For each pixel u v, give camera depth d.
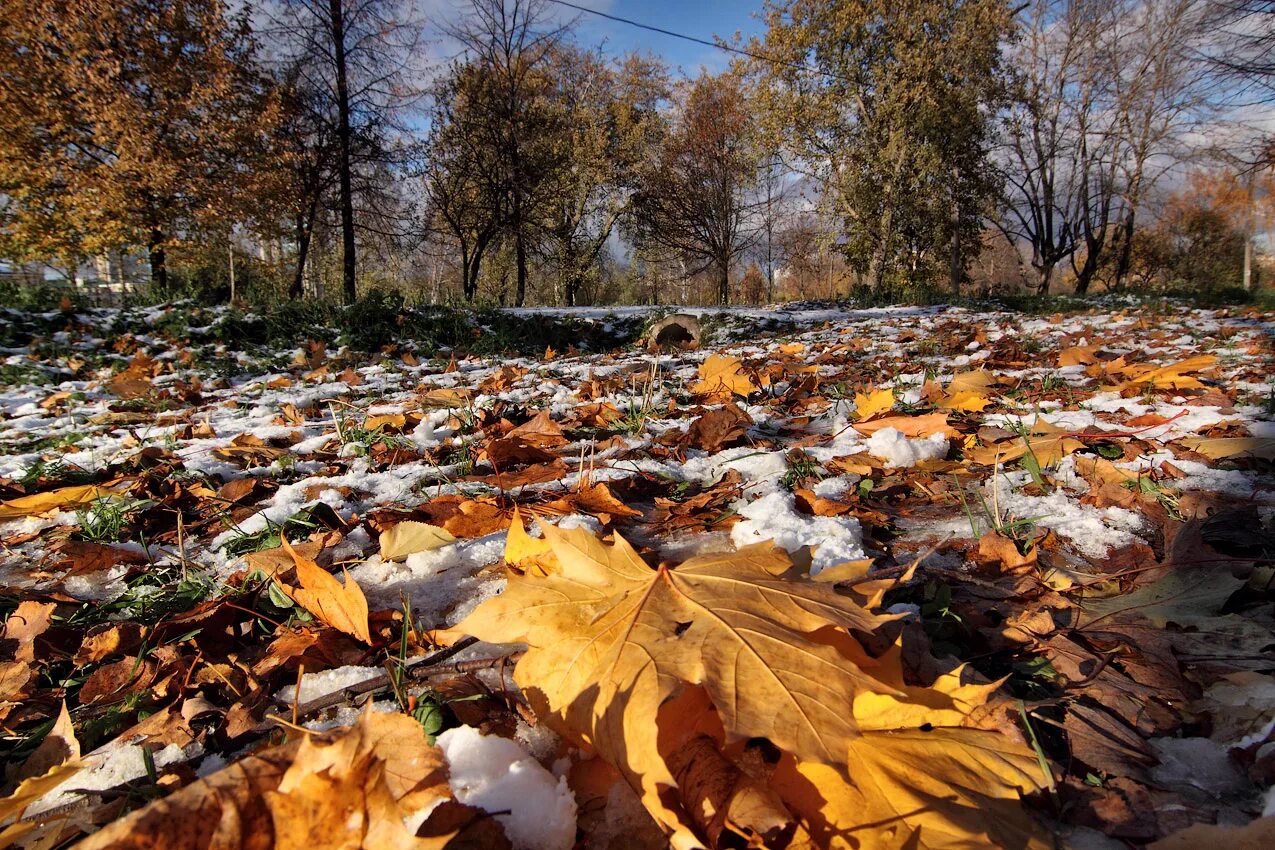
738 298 48.25
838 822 0.82
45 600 1.79
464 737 1.00
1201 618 1.39
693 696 0.97
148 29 16.88
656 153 35.34
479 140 25.28
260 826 0.70
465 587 1.72
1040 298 16.22
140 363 7.23
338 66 19.19
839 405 3.70
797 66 25.97
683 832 0.74
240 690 1.33
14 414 5.27
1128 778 0.98
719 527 2.04
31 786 0.95
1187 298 16.56
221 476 2.92
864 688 0.88
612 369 6.62
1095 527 1.92
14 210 17.97
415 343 8.98
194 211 18.03
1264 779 0.96
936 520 2.09
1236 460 2.44
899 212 26.48
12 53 16.31
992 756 0.94
